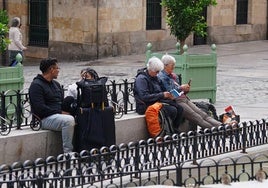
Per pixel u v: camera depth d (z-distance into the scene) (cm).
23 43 4303
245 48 4462
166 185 1557
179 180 1564
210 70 2750
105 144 1927
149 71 2139
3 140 1820
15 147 1844
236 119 2238
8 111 2064
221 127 1961
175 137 1836
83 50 4075
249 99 2897
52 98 1916
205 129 1962
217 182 1599
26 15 4294
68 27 4119
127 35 4119
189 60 2706
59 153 1925
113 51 4078
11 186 1477
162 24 4259
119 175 1598
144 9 4169
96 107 1920
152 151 1777
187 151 1850
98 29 4028
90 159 1623
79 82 1928
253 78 3409
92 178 1570
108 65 3822
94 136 1911
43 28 4238
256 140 2045
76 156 1636
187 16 2934
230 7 4612
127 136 2066
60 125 1884
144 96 2112
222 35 4591
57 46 4175
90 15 4041
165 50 4269
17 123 1914
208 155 1927
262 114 2597
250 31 4756
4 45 2383
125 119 2059
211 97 2764
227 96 2948
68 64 3925
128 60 3984
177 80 2223
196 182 1580
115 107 2112
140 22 4162
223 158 1883
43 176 1507
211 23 4522
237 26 4675
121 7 4078
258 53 4272
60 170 1580
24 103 2006
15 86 2167
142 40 4178
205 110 2223
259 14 4806
